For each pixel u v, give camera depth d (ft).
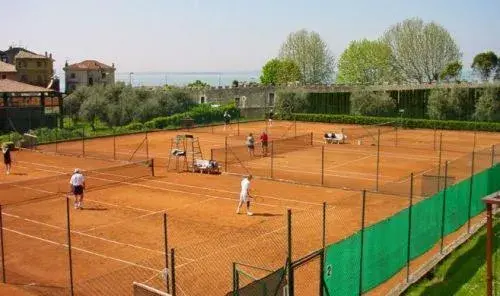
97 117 224.12
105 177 110.22
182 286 49.32
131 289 49.06
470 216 71.87
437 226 60.85
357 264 44.73
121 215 79.25
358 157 136.56
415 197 89.51
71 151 149.79
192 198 90.89
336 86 277.03
